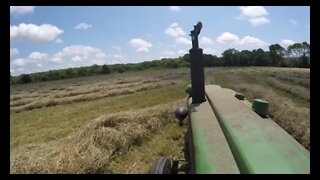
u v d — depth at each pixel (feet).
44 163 25.09
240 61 374.22
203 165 10.46
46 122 52.49
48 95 102.17
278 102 50.62
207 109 18.37
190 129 17.90
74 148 27.14
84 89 108.78
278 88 83.76
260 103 14.29
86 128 31.73
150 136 33.94
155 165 16.75
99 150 26.96
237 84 101.35
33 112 66.69
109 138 29.07
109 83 138.51
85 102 76.84
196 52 21.29
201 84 21.34
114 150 28.37
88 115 55.57
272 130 10.99
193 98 21.40
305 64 334.85
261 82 114.32
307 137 28.96
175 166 19.31
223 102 17.61
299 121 33.42
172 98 73.15
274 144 9.50
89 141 28.37
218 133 13.20
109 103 70.90
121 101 73.00
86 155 25.71
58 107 71.51
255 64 371.97
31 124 51.88
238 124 12.35
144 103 66.85
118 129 32.12
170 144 31.14
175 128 37.04
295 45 377.30
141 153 28.76
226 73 187.11
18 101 86.99
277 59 370.94
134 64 358.84
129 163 26.40
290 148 9.09
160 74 203.31
